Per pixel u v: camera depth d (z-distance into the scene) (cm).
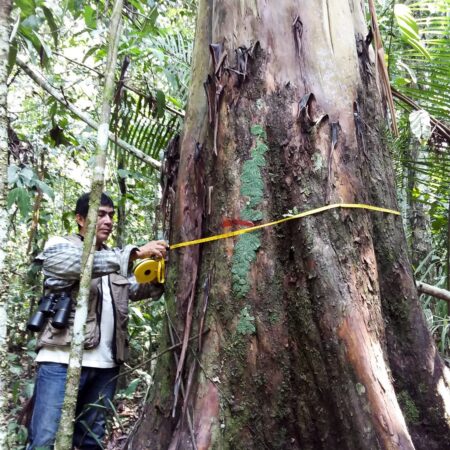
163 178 233
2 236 197
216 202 198
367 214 197
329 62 202
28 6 318
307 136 192
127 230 600
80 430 288
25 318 564
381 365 178
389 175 223
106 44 405
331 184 189
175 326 205
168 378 204
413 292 214
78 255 261
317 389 181
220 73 199
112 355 287
